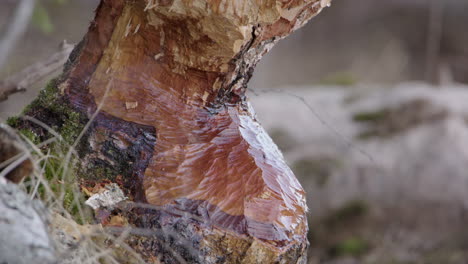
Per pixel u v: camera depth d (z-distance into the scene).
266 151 1.88
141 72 1.84
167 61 1.83
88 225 1.75
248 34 1.80
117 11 1.82
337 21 12.78
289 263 1.78
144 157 1.81
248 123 1.91
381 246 4.75
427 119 5.41
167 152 1.81
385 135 5.37
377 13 12.57
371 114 5.57
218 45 1.80
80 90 1.84
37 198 1.72
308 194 5.05
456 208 4.88
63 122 1.83
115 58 1.84
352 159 5.20
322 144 5.40
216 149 1.83
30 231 1.59
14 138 1.69
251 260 1.76
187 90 1.85
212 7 1.75
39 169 1.74
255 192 1.79
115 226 1.78
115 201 1.80
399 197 4.97
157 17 1.79
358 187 5.05
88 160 1.82
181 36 1.80
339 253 4.75
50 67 2.10
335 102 5.96
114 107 1.83
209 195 1.78
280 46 12.28
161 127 1.83
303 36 12.72
